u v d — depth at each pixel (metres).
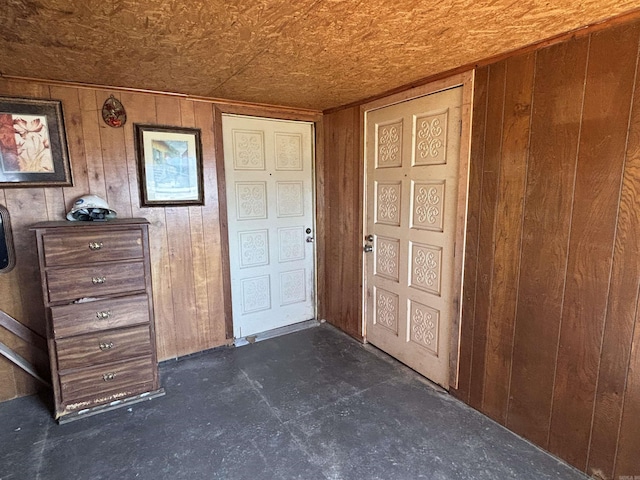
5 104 2.20
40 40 1.67
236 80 2.38
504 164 1.97
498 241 2.04
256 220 3.29
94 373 2.23
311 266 3.68
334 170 3.39
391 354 2.97
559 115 1.71
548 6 1.38
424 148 2.47
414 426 2.12
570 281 1.74
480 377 2.22
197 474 1.78
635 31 1.44
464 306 2.28
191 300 2.97
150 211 2.72
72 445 1.98
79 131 2.42
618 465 1.64
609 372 1.64
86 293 2.17
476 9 1.41
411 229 2.64
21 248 2.34
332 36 1.67
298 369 2.81
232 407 2.32
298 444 1.98
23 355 2.42
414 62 2.04
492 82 1.98
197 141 2.84
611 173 1.56
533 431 1.96
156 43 1.73
